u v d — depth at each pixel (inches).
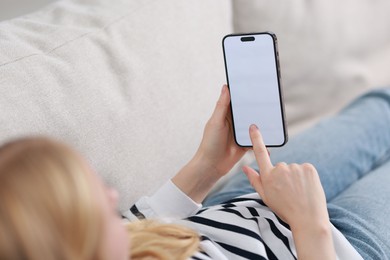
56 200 18.8
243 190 44.1
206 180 38.0
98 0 45.6
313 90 58.9
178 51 44.9
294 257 32.9
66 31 40.6
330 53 59.1
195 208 37.6
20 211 18.2
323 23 58.5
